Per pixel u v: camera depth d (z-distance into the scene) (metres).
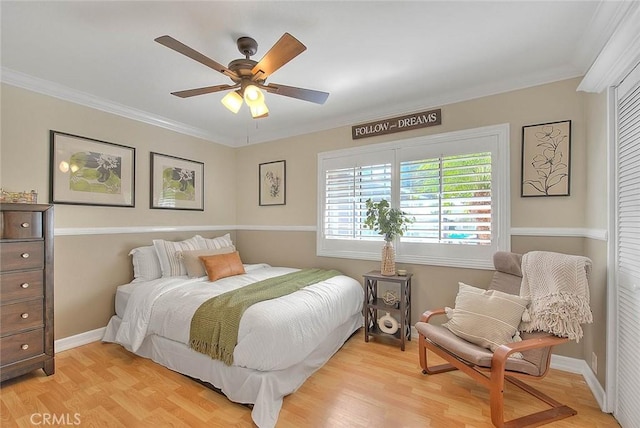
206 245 3.50
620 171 1.77
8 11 1.66
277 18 1.75
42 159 2.55
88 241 2.84
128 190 3.14
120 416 1.79
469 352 1.79
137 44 2.00
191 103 3.02
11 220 2.06
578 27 1.83
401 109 3.08
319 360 2.37
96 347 2.71
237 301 2.19
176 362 2.25
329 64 2.28
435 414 1.81
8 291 2.04
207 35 1.91
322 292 2.56
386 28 1.85
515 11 1.69
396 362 2.48
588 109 2.21
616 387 1.77
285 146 3.94
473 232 2.69
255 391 1.81
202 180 3.95
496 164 2.61
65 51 2.08
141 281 3.00
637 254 1.57
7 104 2.37
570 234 2.32
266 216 4.12
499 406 1.64
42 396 1.98
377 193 3.22
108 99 2.91
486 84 2.61
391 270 2.88
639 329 1.53
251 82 1.91
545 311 1.87
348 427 1.70
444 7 1.66
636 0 1.37
